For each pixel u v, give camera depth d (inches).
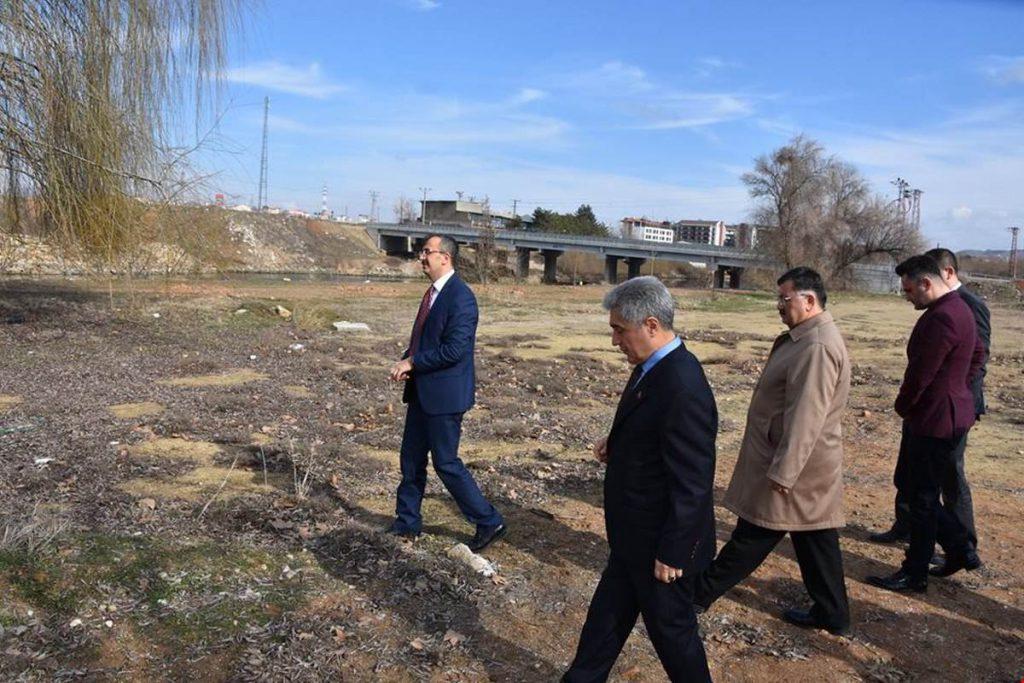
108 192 442.9
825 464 152.9
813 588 159.8
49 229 454.9
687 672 112.8
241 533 186.1
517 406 380.8
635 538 113.1
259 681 126.6
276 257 2142.0
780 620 165.8
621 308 113.4
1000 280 2233.0
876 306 1408.7
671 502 108.8
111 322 581.9
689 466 108.1
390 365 504.7
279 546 179.5
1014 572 197.5
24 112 405.7
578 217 3358.8
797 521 153.2
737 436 341.1
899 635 161.9
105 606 144.7
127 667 128.6
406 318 816.3
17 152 418.6
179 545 172.7
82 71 418.0
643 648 149.4
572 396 421.1
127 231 465.1
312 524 195.2
